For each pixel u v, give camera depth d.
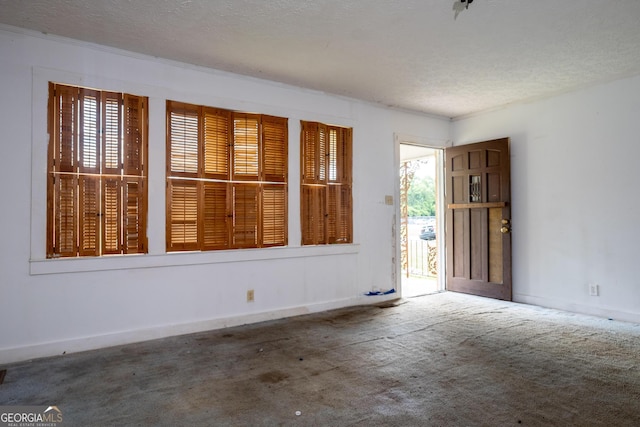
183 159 3.60
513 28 2.95
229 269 3.82
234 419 2.06
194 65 3.67
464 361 2.86
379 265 4.91
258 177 4.01
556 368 2.72
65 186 3.09
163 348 3.16
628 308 3.93
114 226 3.27
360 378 2.57
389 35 3.07
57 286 3.04
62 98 3.09
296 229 4.25
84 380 2.54
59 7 2.63
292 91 4.26
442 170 5.72
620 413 2.11
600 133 4.15
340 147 4.63
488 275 5.02
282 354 3.02
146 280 3.40
